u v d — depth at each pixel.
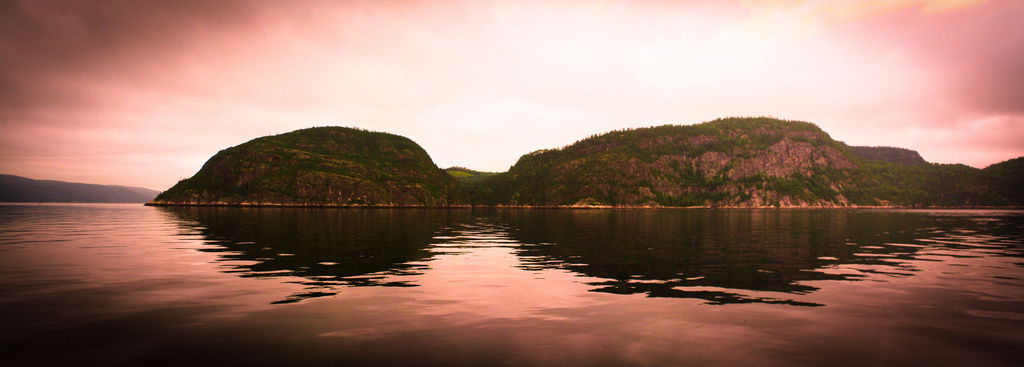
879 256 32.34
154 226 65.31
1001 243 43.12
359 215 127.94
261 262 27.92
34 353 11.45
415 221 92.62
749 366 10.83
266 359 11.20
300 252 33.56
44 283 20.38
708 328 13.88
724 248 38.22
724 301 17.48
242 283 20.78
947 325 14.26
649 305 16.81
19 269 24.39
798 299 17.86
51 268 24.81
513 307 16.44
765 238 49.50
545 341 12.63
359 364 10.88
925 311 15.98
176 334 13.04
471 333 13.33
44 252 32.16
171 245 37.84
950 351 11.94
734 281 21.89
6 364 10.73
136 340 12.51
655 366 10.80
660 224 85.31
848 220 107.31
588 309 16.16
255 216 110.44
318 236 49.03
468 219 109.00
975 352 11.85
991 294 18.84
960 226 76.56
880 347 12.22
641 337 13.00
